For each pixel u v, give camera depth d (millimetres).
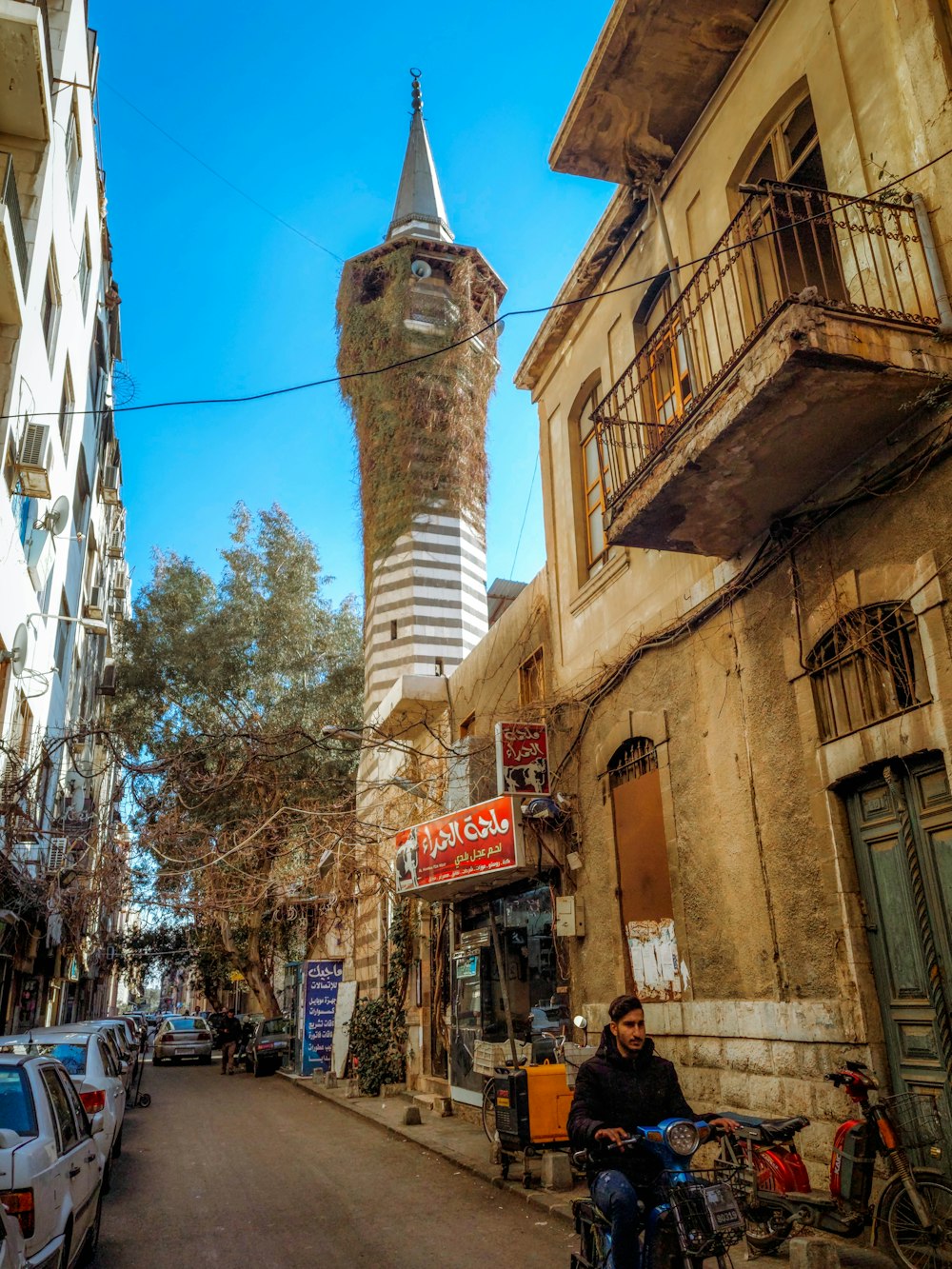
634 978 9430
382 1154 10602
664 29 8734
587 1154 4148
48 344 17281
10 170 12336
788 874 7207
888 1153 5359
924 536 6129
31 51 13344
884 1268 5234
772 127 8445
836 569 6941
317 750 28688
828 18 7527
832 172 7340
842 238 7160
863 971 6406
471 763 13703
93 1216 6379
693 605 8852
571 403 12266
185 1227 7387
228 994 55125
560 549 12328
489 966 13070
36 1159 4812
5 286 13242
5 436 13711
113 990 70375
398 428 21547
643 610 9875
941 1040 5762
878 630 6516
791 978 7066
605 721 10406
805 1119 5934
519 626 13570
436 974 15398
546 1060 9875
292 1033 24625
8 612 14922
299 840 17781
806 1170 6219
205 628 30844
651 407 9938
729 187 8859
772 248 8336
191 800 18156
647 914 9266
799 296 5859
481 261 22172
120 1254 6621
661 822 9164
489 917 13328
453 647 21953
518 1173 8938
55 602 20281
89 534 26828
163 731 29141
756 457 6785
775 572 7684
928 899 6004
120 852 16578
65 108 16734
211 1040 31656
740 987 7680
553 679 12109
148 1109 15734
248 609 31484
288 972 32250
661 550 8883
